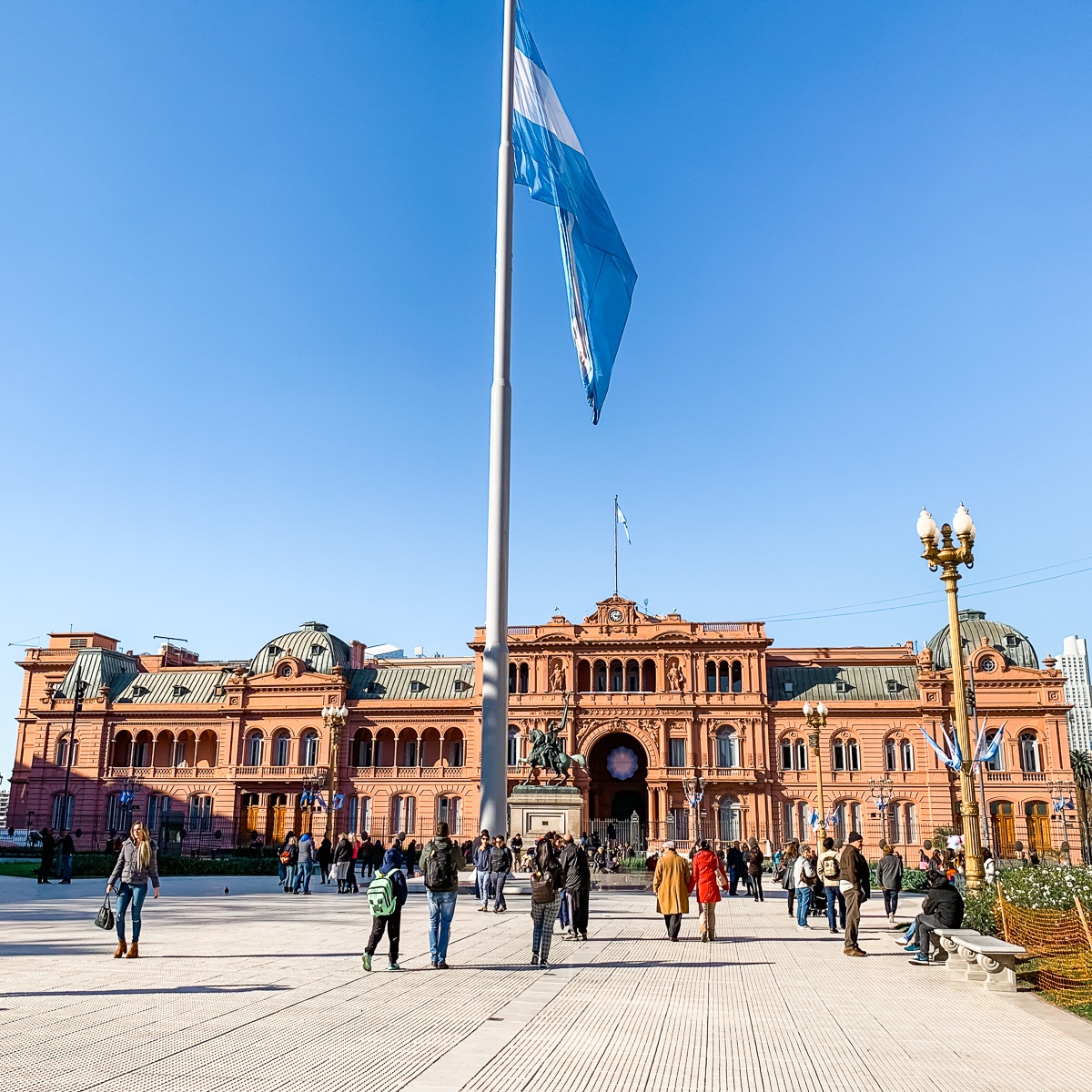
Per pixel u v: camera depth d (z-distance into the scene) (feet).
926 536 107.24
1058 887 84.84
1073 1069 44.01
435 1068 41.78
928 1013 57.31
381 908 67.05
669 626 337.11
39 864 205.05
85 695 365.81
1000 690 325.42
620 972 70.64
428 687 358.64
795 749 329.72
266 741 354.33
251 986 59.57
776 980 68.85
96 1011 51.08
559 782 181.88
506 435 135.85
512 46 140.26
